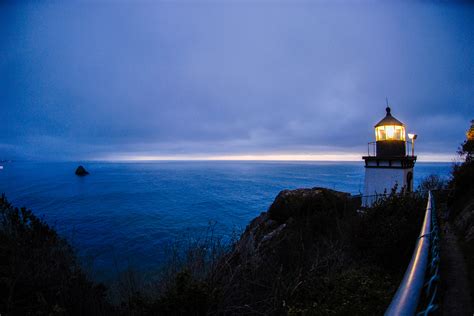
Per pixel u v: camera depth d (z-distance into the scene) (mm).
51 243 4582
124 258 17781
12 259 3662
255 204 55469
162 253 18547
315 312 3572
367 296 4004
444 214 9570
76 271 4227
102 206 52219
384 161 14797
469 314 2936
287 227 8469
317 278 4645
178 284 3559
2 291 3186
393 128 14781
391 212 6117
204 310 3338
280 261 5371
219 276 4090
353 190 78188
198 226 32500
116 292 4734
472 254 4781
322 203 11820
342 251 5977
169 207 51125
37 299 3223
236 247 4840
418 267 1703
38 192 78125
